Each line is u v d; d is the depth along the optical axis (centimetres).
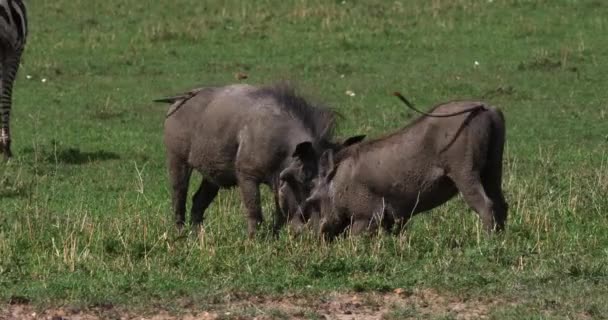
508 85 7556
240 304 3145
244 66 8338
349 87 7694
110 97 7619
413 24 9175
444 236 3878
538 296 3147
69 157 5953
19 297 3172
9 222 4319
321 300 3180
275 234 4012
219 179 4144
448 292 3231
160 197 5019
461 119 3797
